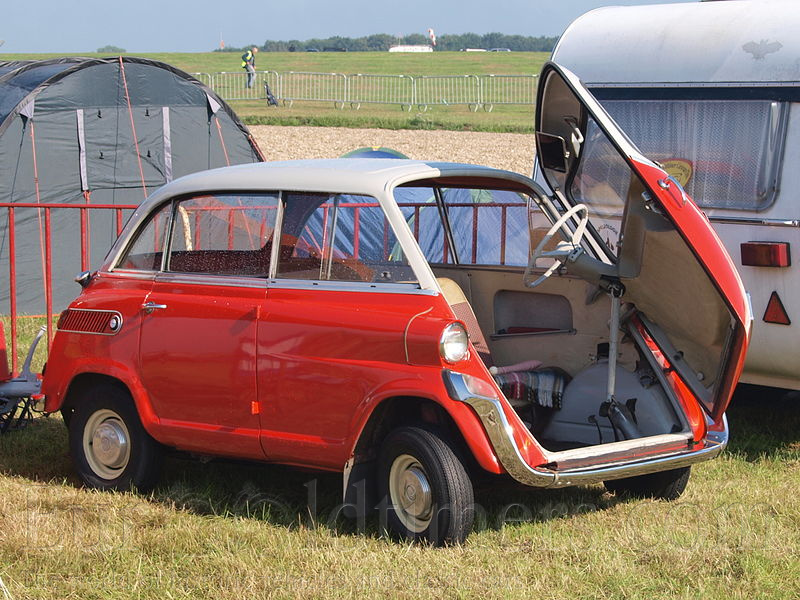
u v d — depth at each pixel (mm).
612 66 8688
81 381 6582
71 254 13164
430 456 5230
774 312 7539
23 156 12719
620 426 6051
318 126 34469
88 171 13211
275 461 5781
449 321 5148
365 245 5578
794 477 6883
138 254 6410
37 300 12953
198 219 6156
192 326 5957
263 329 5688
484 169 6309
